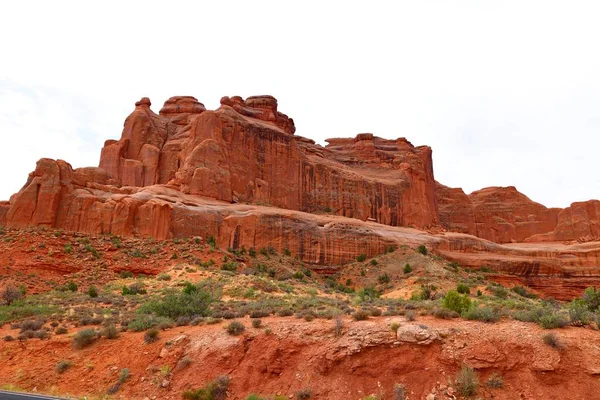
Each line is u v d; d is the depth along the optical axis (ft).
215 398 61.72
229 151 282.36
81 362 73.36
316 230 258.98
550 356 60.18
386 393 58.95
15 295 130.00
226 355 67.82
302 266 240.32
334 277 245.04
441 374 59.82
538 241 481.87
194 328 80.18
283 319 81.05
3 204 222.89
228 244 230.89
